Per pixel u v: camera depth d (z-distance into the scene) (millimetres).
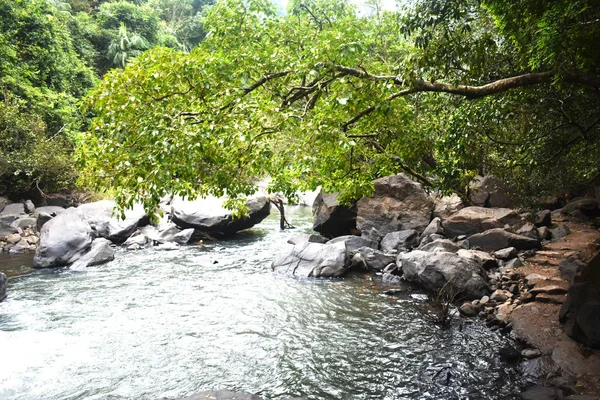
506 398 6125
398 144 8555
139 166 5203
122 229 17953
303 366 7352
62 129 25500
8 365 7461
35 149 21406
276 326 9117
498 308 9109
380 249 15203
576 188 16844
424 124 10742
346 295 11070
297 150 6766
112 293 11500
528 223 13086
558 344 7145
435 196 16328
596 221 14312
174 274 13422
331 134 5652
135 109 5402
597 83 6148
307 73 6406
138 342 8406
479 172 15453
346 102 5984
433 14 6035
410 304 10250
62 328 9102
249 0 9727
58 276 13219
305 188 11203
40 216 18672
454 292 10312
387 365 7297
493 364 7117
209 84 5621
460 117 8844
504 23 7406
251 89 6422
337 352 7832
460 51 6105
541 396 5867
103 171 5539
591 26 5750
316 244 14047
